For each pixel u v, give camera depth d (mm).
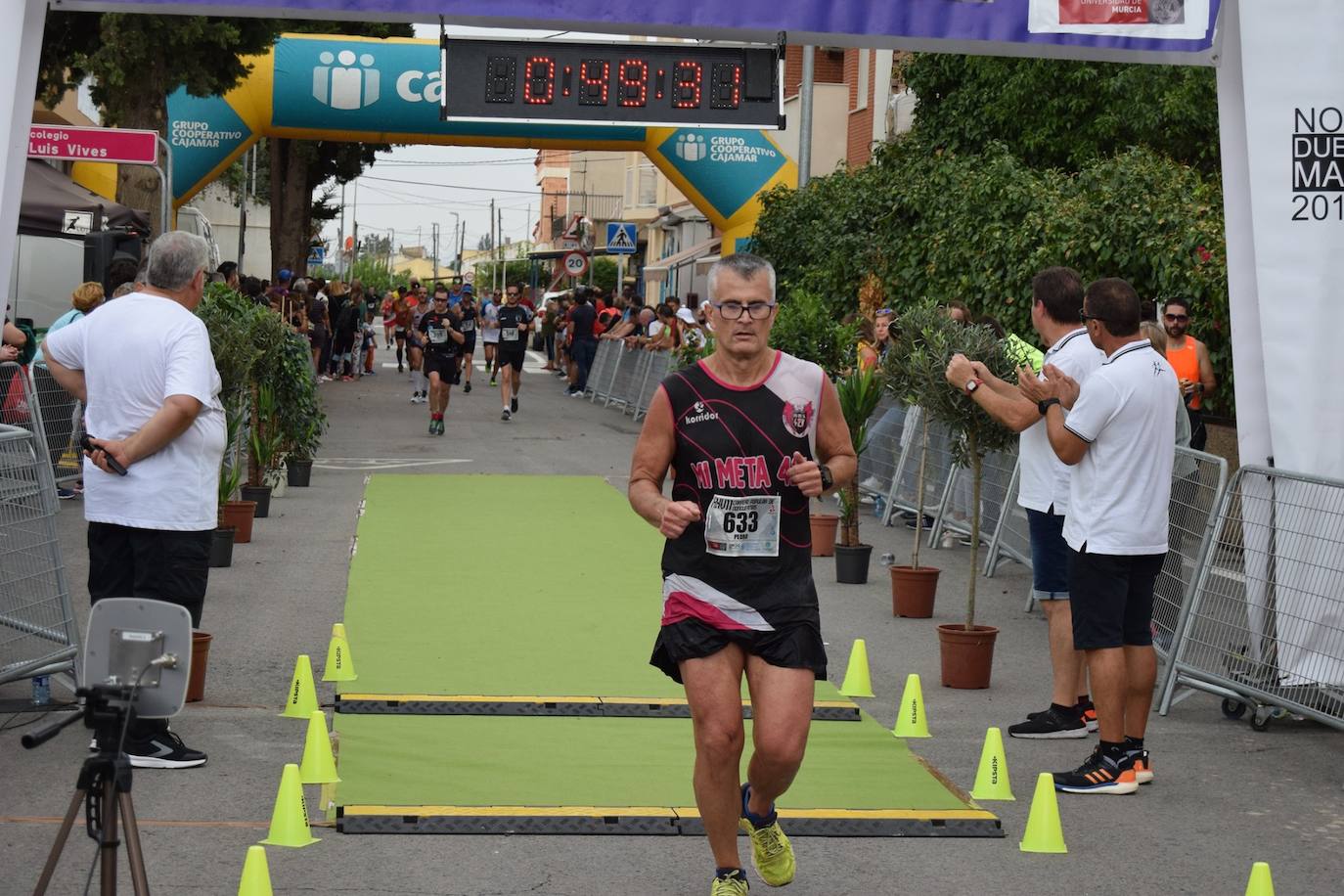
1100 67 20516
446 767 6805
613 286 71375
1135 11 8648
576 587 11367
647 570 12141
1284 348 8180
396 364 44500
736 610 4941
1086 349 7168
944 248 17359
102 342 6551
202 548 6648
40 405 13508
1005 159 17188
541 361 48781
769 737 4898
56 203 17672
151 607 3830
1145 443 6613
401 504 15633
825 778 6832
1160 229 14656
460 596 10938
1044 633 10289
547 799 6367
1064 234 15008
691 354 21562
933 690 8656
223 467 12805
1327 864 5918
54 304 22219
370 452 20812
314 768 6551
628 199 68750
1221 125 8680
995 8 8641
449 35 9844
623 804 6320
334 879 5438
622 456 21047
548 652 9156
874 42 8844
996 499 12812
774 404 5004
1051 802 6031
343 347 35875
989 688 8703
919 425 14523
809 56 26031
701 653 4961
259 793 6422
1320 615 7648
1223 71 8672
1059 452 6652
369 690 8117
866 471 15852
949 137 22297
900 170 21641
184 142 26516
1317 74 8109
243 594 10797
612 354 30781
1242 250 8531
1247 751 7555
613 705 7875
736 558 4957
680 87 9984
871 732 7664
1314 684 7664
